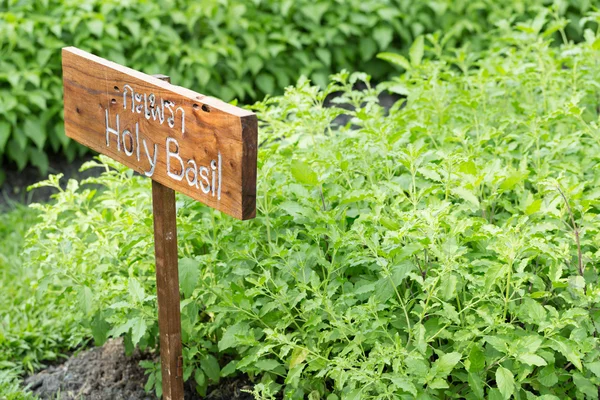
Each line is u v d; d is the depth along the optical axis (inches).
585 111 169.8
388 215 135.9
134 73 114.8
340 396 124.3
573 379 115.8
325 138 159.9
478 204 123.6
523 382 118.9
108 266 140.9
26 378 156.1
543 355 114.3
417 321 125.1
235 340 124.3
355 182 140.2
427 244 115.5
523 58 184.7
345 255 128.0
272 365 123.8
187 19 264.2
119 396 145.6
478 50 283.1
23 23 241.1
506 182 127.2
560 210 130.5
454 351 114.7
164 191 116.0
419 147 134.1
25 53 243.3
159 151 112.6
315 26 275.0
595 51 177.3
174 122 108.2
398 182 141.1
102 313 141.6
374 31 275.3
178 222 133.4
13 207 227.6
